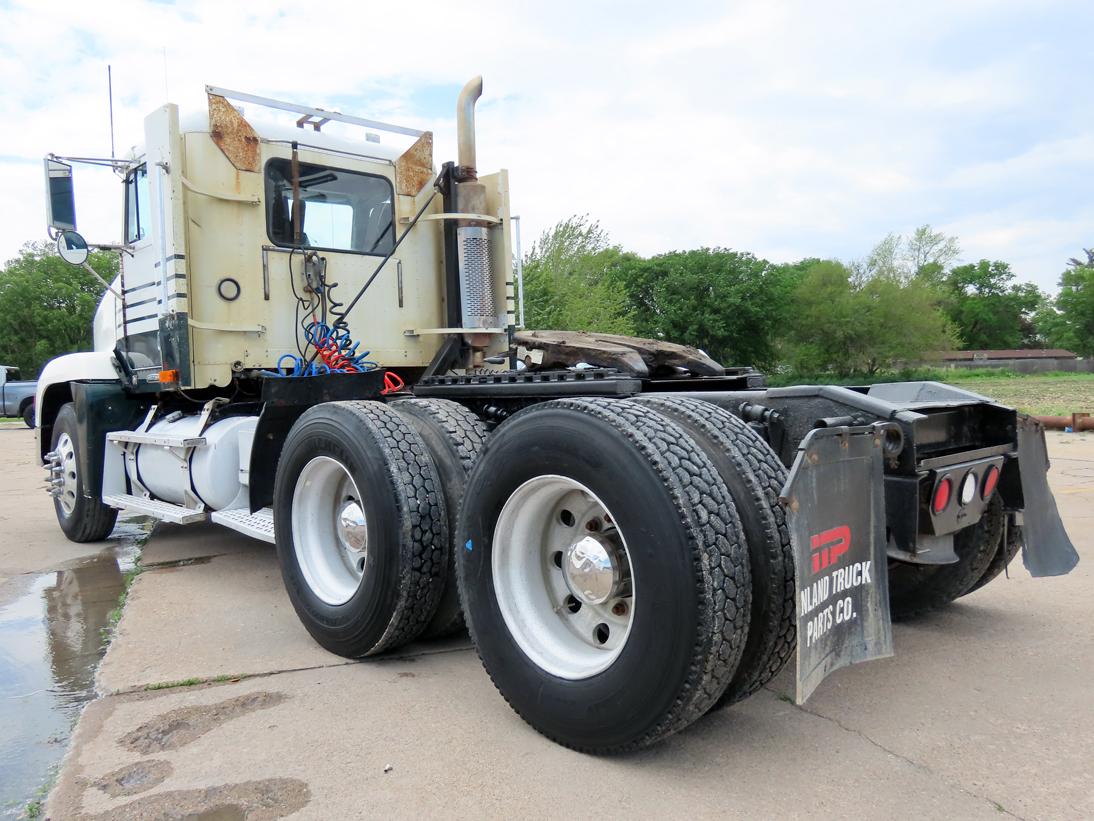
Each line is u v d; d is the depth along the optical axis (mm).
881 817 2242
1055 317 86000
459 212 5703
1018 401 23656
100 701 3193
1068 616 4020
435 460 3510
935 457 2873
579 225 27047
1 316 49688
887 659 3480
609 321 26438
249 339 5250
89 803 2412
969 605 4242
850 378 59750
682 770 2533
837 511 2416
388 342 5824
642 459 2426
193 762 2660
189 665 3588
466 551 3029
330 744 2766
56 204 5539
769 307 58438
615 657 2527
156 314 5520
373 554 3381
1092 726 2803
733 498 2504
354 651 3555
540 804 2348
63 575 5488
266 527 4469
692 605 2295
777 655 2533
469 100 5668
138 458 5875
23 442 17484
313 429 3725
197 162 5066
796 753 2637
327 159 5527
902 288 58656
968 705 2996
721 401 3180
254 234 5262
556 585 2938
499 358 5238
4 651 3916
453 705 3086
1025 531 3484
